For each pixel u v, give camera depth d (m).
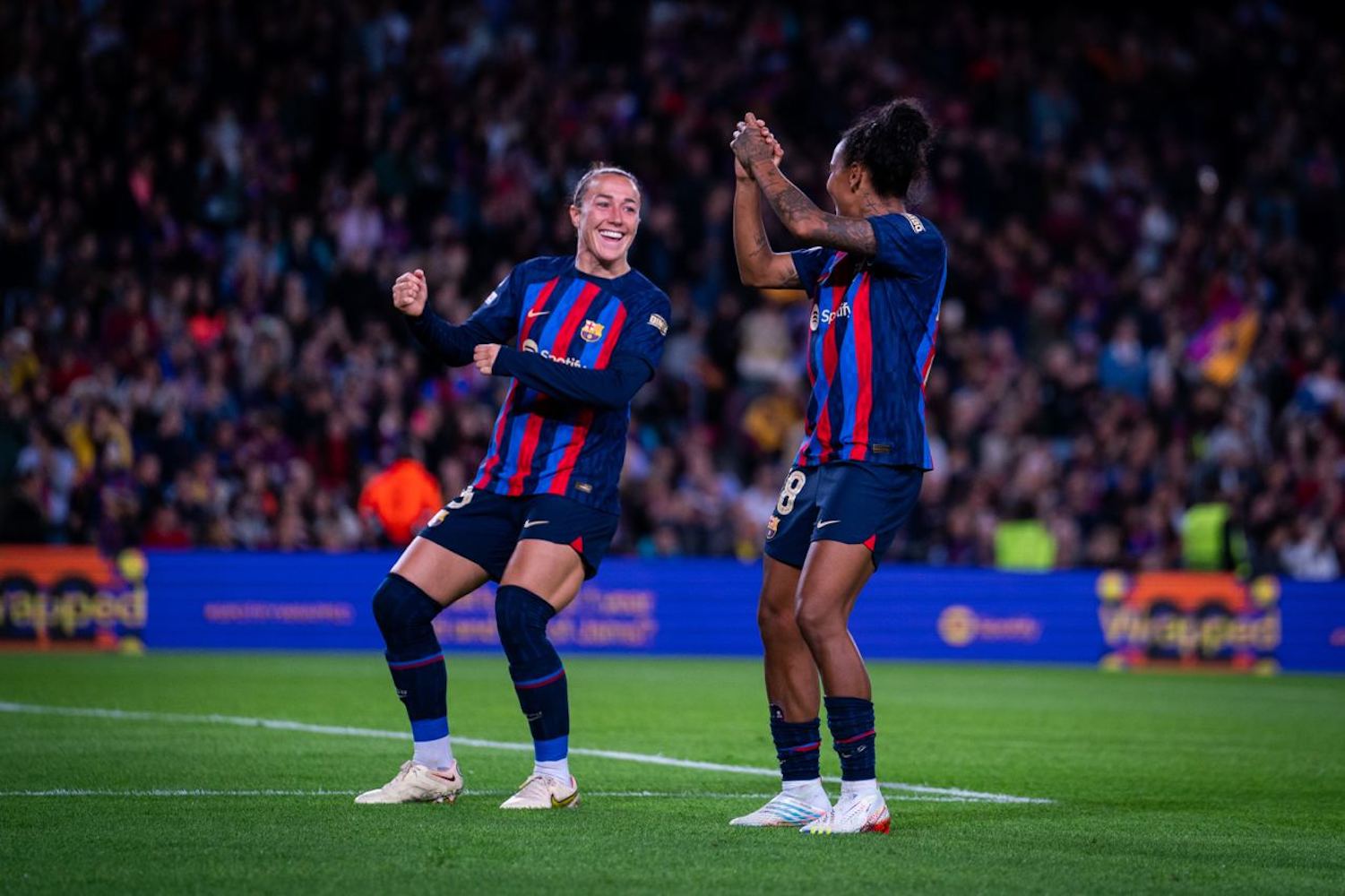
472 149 66.69
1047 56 81.62
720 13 77.44
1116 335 68.44
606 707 35.47
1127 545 59.19
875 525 17.92
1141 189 77.06
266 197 62.59
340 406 55.56
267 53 67.50
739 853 16.27
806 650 18.66
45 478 50.84
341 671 43.03
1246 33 85.88
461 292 62.94
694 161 70.25
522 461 19.53
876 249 17.81
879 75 76.62
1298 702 41.53
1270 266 74.88
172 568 50.88
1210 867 16.48
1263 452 65.75
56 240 58.31
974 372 65.69
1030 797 22.55
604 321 19.72
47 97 62.78
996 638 55.62
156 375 54.47
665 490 57.59
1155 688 45.72
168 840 16.52
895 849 16.83
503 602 19.03
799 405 63.88
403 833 17.03
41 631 49.56
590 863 15.53
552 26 74.56
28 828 17.30
